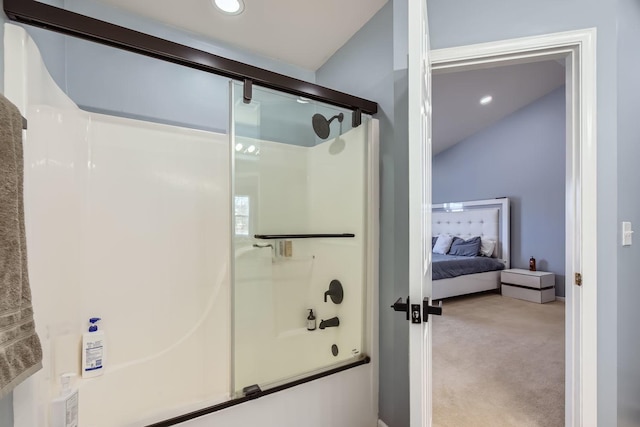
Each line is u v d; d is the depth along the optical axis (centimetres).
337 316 188
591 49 130
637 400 147
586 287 131
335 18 187
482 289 446
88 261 158
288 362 168
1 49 93
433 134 511
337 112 179
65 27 102
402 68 160
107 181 165
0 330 72
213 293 192
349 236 184
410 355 86
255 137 189
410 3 87
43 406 108
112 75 172
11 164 78
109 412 149
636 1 147
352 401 159
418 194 86
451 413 176
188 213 189
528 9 138
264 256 193
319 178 207
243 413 130
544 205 440
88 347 150
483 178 514
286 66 238
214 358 188
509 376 218
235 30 197
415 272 86
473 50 143
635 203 143
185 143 189
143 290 172
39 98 113
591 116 130
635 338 143
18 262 78
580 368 133
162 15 181
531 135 452
